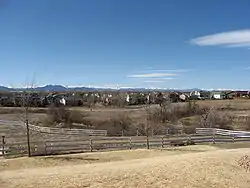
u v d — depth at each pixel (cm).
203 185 2067
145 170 2198
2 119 6612
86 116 7194
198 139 4250
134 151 3431
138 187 1941
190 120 7075
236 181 2194
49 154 3266
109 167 2317
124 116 6975
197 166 2331
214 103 9312
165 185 1997
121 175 2083
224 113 7625
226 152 2903
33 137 4581
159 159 2644
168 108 7706
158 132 5744
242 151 2992
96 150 3544
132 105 9619
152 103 8819
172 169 2242
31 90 5491
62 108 7319
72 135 4994
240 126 6631
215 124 6775
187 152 3450
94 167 2348
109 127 6166
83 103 9525
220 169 2331
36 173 2169
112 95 10256
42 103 8212
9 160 2880
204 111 7762
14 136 4525
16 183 1914
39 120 6594
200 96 10662
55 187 1861
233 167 2425
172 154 3297
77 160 3012
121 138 4372
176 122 6862
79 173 2116
